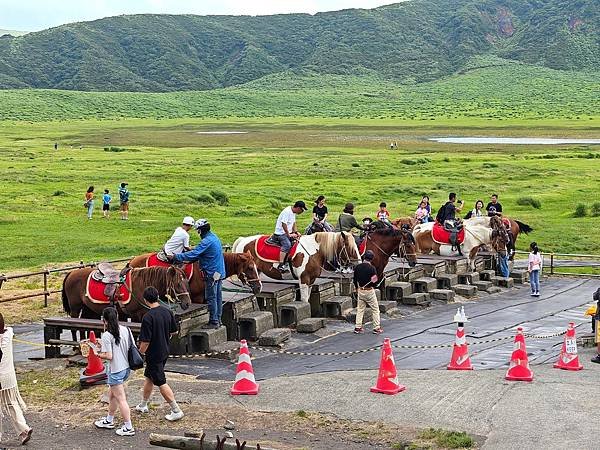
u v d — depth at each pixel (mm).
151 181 64625
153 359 11898
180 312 16281
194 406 12891
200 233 16641
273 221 43719
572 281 28844
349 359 16531
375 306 19141
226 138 127812
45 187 58062
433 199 54594
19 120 179500
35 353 17641
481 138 125438
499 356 16969
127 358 11695
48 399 13508
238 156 89562
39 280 26953
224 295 18703
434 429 11430
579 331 20062
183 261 16656
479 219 28031
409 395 13164
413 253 22953
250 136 132625
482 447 10719
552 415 11852
